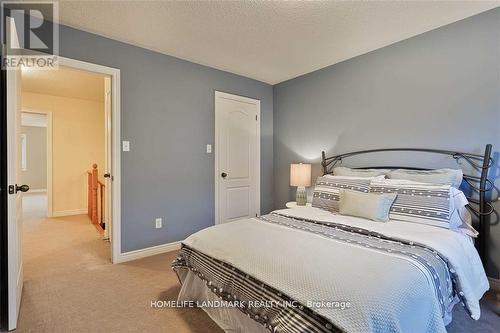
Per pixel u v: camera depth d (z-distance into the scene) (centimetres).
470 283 161
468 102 231
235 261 149
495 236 219
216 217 363
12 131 170
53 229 409
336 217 226
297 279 121
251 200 407
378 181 245
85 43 255
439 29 247
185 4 211
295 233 181
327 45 285
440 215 197
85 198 539
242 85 390
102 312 186
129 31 256
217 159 364
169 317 181
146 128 297
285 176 412
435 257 145
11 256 164
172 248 320
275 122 429
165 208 314
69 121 520
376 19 233
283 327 116
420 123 261
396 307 102
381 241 167
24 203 658
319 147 358
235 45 286
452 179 220
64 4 211
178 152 325
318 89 359
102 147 554
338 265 128
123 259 282
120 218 280
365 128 305
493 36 218
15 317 165
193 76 336
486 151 215
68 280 235
